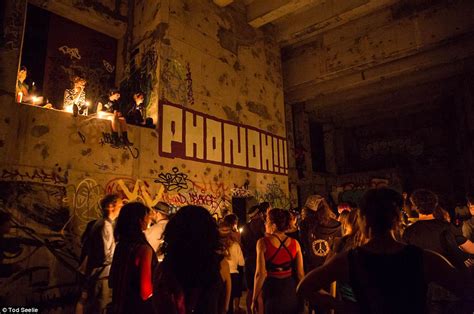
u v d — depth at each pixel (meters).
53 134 5.51
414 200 3.15
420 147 18.16
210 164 8.52
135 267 2.52
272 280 3.32
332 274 1.62
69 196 5.52
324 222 4.25
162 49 7.81
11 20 5.69
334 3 10.62
